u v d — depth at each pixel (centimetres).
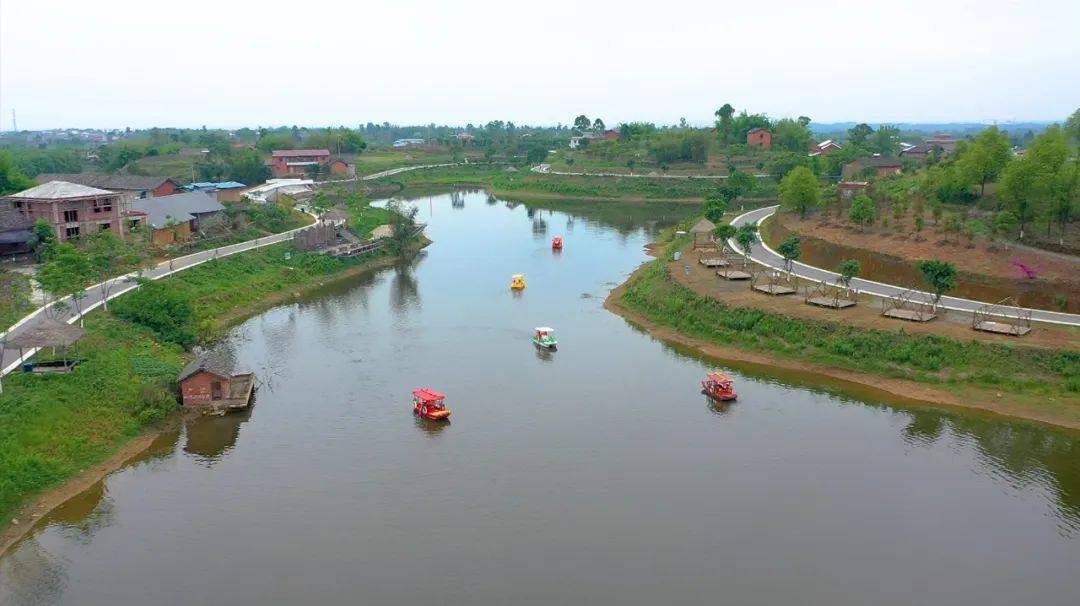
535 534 3838
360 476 4475
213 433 5106
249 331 7431
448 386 5906
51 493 4266
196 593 3406
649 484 4341
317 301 8675
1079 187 7588
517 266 10512
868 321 6425
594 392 5775
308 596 3366
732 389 5581
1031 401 5316
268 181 17800
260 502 4197
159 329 6656
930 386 5650
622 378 6075
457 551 3697
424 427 5147
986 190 9600
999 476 4441
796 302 7075
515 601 3303
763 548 3712
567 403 5553
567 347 6869
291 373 6219
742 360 6469
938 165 11806
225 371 5625
